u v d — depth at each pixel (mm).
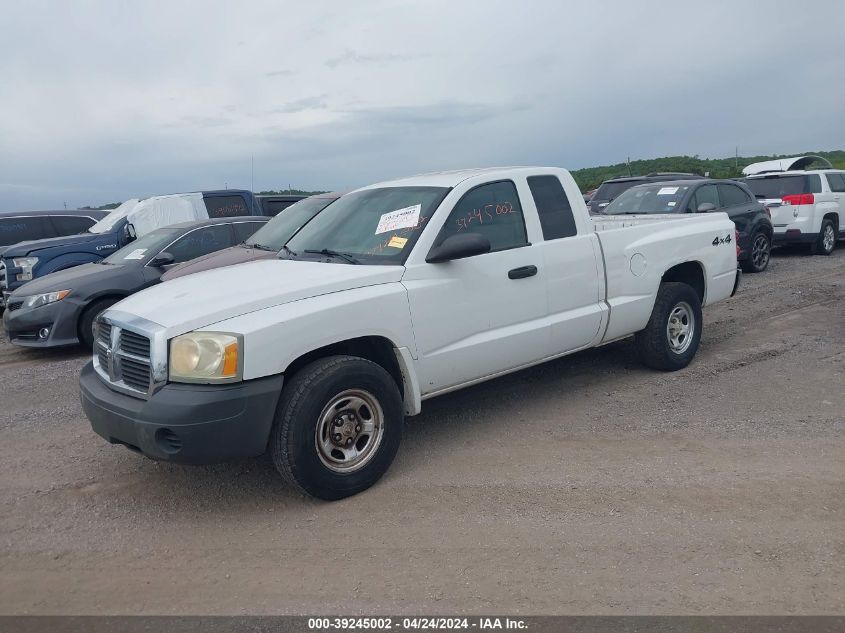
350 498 4469
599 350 7777
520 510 4211
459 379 5172
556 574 3533
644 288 6426
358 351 4918
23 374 8180
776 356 7387
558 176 5992
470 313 5125
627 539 3838
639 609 3229
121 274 9336
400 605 3324
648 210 12148
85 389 4625
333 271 4773
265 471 4953
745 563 3576
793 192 15398
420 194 5387
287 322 4215
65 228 14375
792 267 14023
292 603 3379
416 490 4539
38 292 9031
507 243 5461
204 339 4059
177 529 4172
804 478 4496
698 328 7086
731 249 7488
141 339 4250
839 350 7504
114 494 4680
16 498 4648
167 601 3438
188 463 4082
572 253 5812
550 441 5285
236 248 9070
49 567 3783
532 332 5523
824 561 3572
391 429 4641
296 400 4211
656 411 5844
